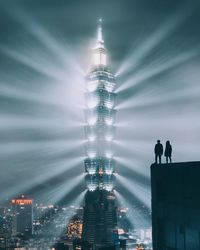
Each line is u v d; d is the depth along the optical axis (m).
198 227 32.66
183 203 35.28
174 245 36.84
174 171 37.16
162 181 39.56
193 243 33.47
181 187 35.78
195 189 33.56
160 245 39.66
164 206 38.84
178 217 36.12
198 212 32.81
